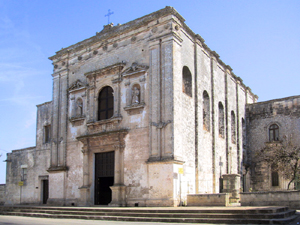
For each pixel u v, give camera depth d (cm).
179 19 2936
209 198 2447
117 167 2903
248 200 2402
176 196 2575
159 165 2655
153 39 2894
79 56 3503
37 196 3872
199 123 3100
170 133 2653
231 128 4078
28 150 4112
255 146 4288
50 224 1828
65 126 3466
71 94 3472
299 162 3569
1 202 4584
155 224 1789
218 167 3419
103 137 3048
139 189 2755
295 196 2252
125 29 3105
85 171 3138
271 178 4062
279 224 1616
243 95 4516
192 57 3136
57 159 3459
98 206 2903
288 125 4066
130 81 3003
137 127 2877
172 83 2722
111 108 3159
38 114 4131
